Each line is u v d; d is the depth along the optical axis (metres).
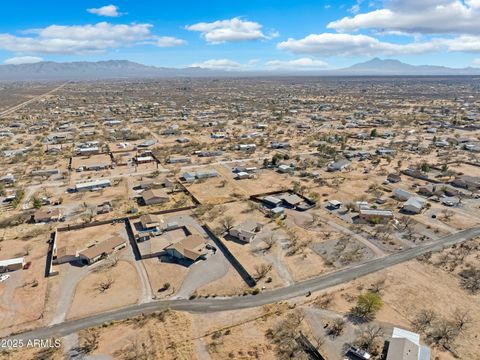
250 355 52.28
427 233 90.75
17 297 66.12
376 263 77.25
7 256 80.25
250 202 109.56
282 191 119.56
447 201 109.81
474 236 88.88
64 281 71.25
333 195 117.25
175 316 60.59
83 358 51.94
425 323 58.94
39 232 91.44
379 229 91.88
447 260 77.88
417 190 121.19
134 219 99.25
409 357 49.38
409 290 67.81
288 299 65.31
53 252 80.94
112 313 61.88
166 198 111.56
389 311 61.94
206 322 59.47
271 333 56.69
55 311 62.41
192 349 53.38
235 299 65.44
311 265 76.44
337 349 53.28
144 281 71.12
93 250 79.44
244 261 77.56
